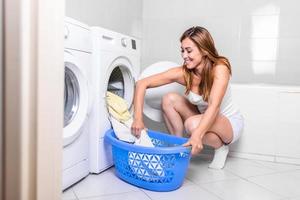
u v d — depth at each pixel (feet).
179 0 8.80
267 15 8.15
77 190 4.67
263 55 8.25
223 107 5.81
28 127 1.52
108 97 5.59
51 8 1.62
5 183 1.51
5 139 1.49
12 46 1.45
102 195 4.50
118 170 5.22
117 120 5.53
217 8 8.52
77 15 6.28
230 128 5.68
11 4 1.44
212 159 6.64
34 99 1.54
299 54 8.03
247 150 6.73
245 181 5.28
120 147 4.90
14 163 1.50
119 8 7.99
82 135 4.99
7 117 1.48
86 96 4.87
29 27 1.49
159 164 4.57
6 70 1.46
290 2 7.97
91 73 5.10
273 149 6.55
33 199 1.59
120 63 5.87
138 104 5.39
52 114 1.68
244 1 8.29
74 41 4.49
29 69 1.50
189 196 4.56
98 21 7.08
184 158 4.68
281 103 6.42
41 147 1.60
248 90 6.61
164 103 6.06
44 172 1.65
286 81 8.15
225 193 4.71
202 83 5.23
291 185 5.14
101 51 5.16
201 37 4.94
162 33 9.00
